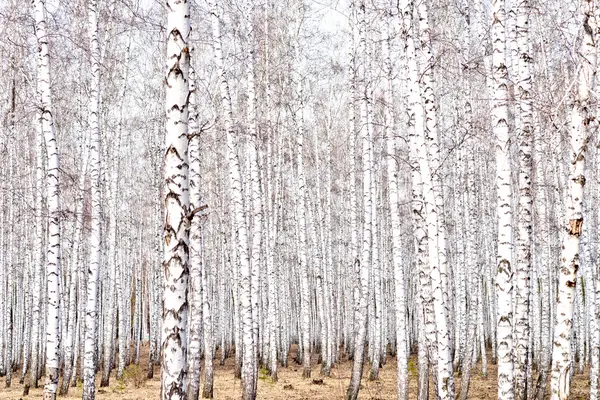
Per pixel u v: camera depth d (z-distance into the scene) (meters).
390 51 14.37
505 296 8.26
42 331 27.39
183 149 6.06
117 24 18.53
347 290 30.98
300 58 21.72
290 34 22.42
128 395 18.36
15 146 24.42
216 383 21.23
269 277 21.88
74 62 19.05
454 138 18.48
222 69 13.93
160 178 24.44
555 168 17.58
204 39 16.73
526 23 10.53
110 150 24.00
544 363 15.23
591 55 7.15
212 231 30.83
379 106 21.70
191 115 13.49
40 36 11.27
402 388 13.17
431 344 10.40
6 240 27.42
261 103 22.77
